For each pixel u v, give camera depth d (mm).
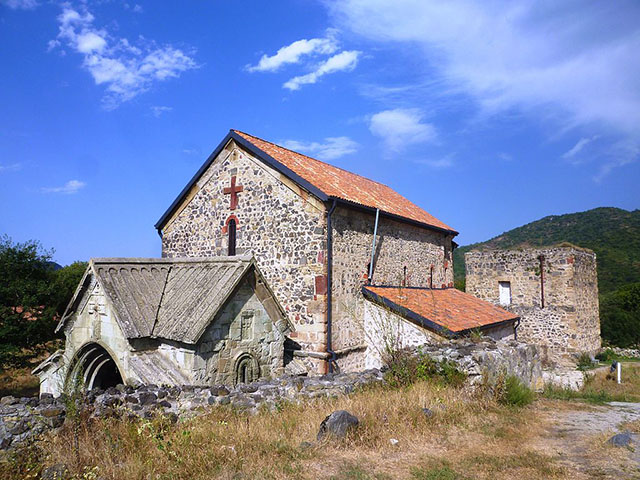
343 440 7102
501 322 19094
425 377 10391
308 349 14094
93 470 5855
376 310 15742
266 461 6391
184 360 10773
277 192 15273
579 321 26062
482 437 7719
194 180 17609
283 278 14875
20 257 23250
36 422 6922
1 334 20922
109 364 12789
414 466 6426
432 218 23125
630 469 6352
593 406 10508
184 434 6820
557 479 6039
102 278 11703
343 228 15250
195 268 12938
